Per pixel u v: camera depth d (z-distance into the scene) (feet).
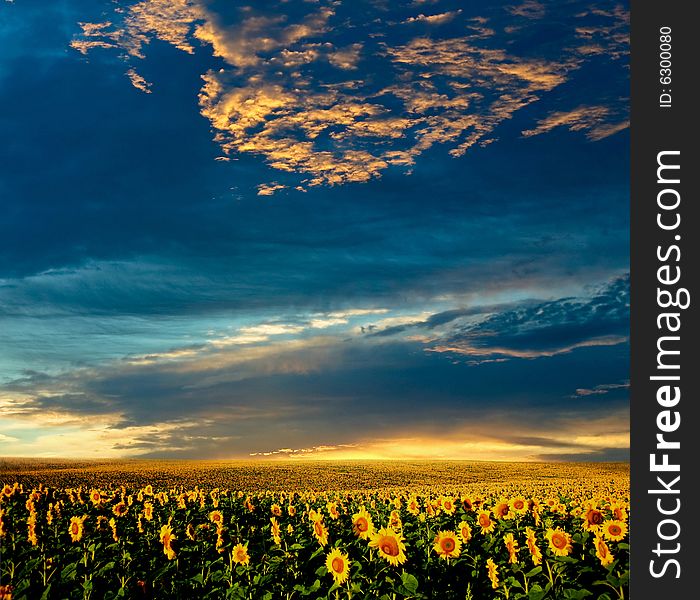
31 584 42.04
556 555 35.27
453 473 322.96
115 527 54.60
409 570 37.40
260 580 38.37
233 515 62.08
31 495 69.36
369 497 86.63
